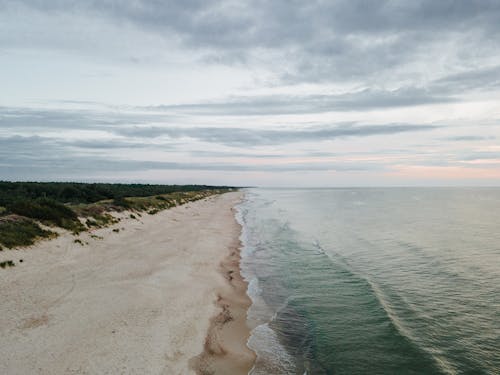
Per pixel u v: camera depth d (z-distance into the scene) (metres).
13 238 17.30
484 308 15.68
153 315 12.65
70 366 8.86
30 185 46.81
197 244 27.17
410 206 81.44
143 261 20.08
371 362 10.83
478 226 44.31
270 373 9.99
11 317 11.06
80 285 14.88
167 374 9.05
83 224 25.30
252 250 27.58
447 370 10.44
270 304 15.66
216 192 157.12
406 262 24.55
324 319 14.12
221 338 11.69
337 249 29.17
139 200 47.25
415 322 14.10
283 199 119.88
